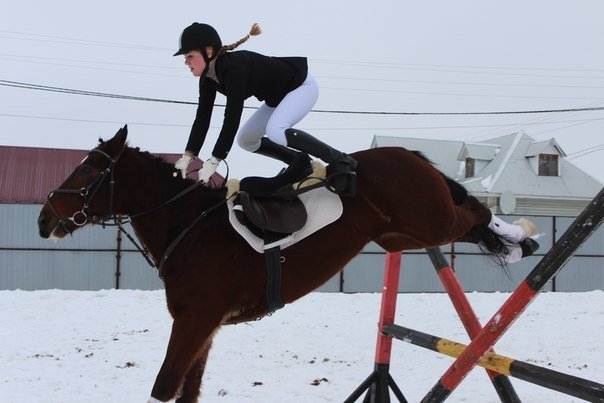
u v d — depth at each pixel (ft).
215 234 11.73
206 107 12.87
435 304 38.70
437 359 23.73
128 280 50.14
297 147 12.48
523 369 10.75
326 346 26.23
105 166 12.16
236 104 11.92
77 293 39.40
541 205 88.22
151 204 12.20
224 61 12.16
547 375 10.22
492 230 13.67
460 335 29.71
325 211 12.34
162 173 12.46
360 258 53.88
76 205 12.06
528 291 10.06
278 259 11.80
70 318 32.07
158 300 37.52
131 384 19.11
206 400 17.35
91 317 32.35
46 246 49.26
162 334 28.35
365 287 53.83
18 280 48.93
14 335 27.84
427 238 13.09
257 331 29.09
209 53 12.19
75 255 49.55
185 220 11.97
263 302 11.98
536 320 33.22
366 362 23.24
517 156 92.58
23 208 49.24
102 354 23.99
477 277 56.24
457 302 13.47
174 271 11.62
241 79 12.05
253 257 11.76
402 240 14.01
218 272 11.50
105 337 27.73
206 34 12.11
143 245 12.49
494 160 94.48
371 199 12.70
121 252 50.01
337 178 12.19
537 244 14.20
